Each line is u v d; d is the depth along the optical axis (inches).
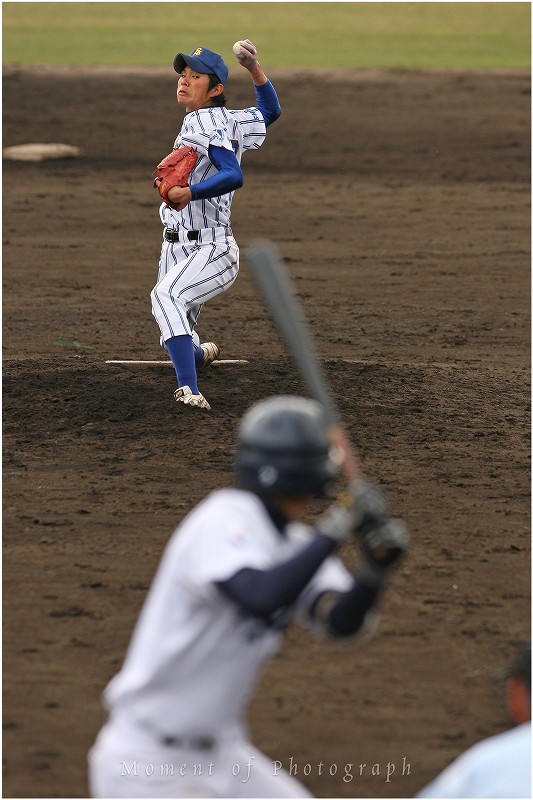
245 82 4323.3
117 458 1231.5
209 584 505.7
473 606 908.6
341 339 1775.3
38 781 673.0
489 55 5078.7
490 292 2149.4
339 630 527.8
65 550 1005.8
